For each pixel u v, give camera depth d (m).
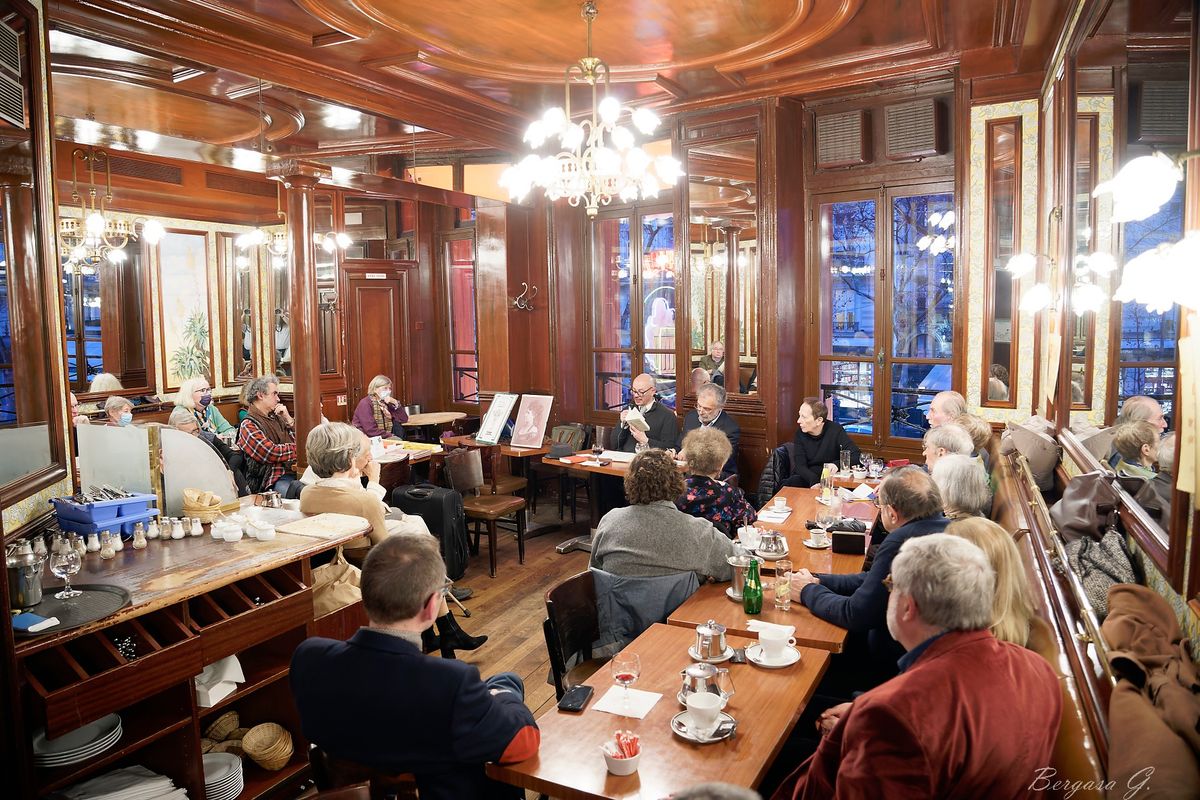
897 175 6.29
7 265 2.91
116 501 3.20
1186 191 2.13
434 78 6.03
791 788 2.05
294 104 6.11
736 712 2.23
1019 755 1.61
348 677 1.98
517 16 4.84
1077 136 3.97
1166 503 2.28
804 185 6.76
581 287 8.16
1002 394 5.77
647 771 1.95
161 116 6.29
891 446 6.52
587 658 2.90
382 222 10.16
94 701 2.41
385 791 2.20
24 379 3.03
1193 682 1.67
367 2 4.58
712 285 7.31
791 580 3.12
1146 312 2.58
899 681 1.67
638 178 4.67
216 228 9.73
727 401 6.92
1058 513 2.85
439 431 9.56
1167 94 2.33
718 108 6.67
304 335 6.30
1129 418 2.81
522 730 2.02
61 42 4.50
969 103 5.74
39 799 2.38
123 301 8.89
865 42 5.42
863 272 6.57
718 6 4.70
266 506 3.89
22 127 3.04
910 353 6.38
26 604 2.49
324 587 3.51
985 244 5.76
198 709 2.86
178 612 2.79
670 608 3.05
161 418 9.11
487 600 5.42
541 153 7.58
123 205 8.52
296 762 3.27
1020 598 2.06
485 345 8.31
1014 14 4.54
